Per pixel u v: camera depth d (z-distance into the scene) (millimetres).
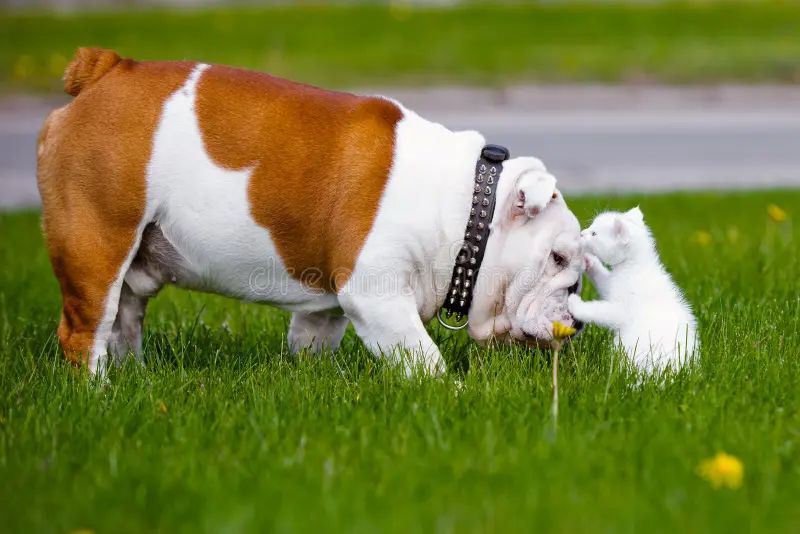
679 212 14320
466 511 5633
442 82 22578
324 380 7707
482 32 27672
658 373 7539
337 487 5961
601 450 6391
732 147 19031
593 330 8883
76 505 5754
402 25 28609
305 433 6730
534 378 7648
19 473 6191
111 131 7504
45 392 7574
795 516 5629
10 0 33969
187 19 29391
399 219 7402
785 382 7559
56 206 7645
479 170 7609
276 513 5629
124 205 7512
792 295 9875
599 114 21562
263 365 8203
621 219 7711
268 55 24391
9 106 21438
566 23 28891
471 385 7539
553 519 5523
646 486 5953
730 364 7871
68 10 31891
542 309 7711
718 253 11719
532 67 23625
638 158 18172
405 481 6000
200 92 7582
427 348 7656
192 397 7465
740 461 6258
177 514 5656
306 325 8516
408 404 7105
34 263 12055
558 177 16922
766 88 22859
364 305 7547
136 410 7262
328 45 25875
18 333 9484
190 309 10172
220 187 7520
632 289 7762
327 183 7492
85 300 7684
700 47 25906
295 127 7539
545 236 7602
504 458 6277
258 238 7645
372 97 7809
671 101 22391
